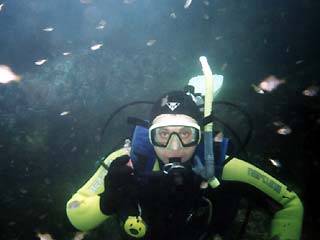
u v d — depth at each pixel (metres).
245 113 1.09
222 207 1.11
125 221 1.00
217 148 1.09
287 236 1.09
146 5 5.32
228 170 1.11
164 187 0.98
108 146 3.15
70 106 3.49
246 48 4.84
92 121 3.35
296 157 3.18
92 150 3.12
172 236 1.03
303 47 4.81
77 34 5.11
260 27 5.12
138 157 1.08
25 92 3.63
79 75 3.83
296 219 1.11
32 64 4.54
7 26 4.95
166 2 5.37
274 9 5.33
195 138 1.00
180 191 0.98
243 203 2.45
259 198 1.14
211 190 1.07
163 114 1.02
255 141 3.27
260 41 4.92
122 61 4.20
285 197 1.12
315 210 2.75
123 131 3.27
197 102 1.19
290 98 3.63
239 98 3.78
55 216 2.43
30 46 4.86
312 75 3.95
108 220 2.31
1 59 4.57
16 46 4.80
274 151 3.22
